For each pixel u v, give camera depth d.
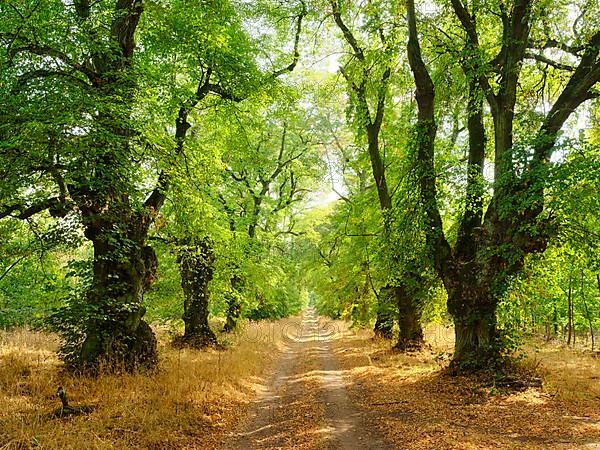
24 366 10.98
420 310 18.39
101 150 9.09
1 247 10.46
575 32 12.77
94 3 11.47
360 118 17.58
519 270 11.65
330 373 14.91
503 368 11.47
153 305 17.22
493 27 14.52
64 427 7.05
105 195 10.63
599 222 11.29
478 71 11.70
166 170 11.09
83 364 10.84
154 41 13.47
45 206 9.98
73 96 9.21
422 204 12.95
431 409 9.10
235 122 15.49
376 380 12.91
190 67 14.51
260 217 25.72
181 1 12.94
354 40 17.06
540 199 10.30
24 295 16.98
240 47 14.80
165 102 12.44
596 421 7.92
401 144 19.08
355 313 25.95
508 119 12.14
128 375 10.59
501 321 12.17
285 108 16.42
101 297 11.22
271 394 12.01
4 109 8.61
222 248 18.14
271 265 24.78
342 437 7.50
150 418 7.89
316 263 30.64
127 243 11.23
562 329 28.41
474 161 13.57
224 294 19.88
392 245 14.12
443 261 12.58
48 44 10.01
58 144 8.45
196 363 13.66
